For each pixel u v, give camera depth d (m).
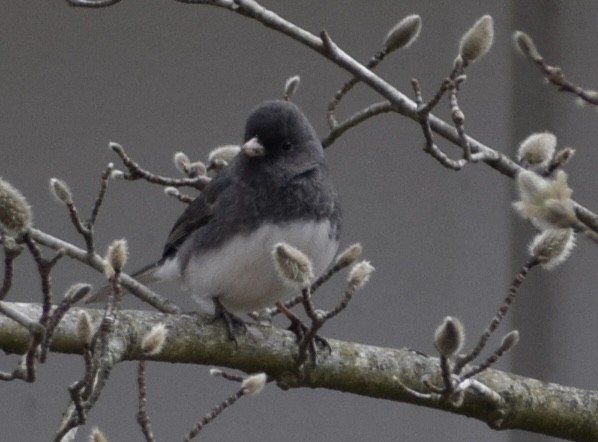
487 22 6.61
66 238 10.95
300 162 7.86
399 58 11.05
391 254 11.08
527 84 11.12
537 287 11.14
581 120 11.10
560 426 7.04
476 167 11.02
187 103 11.06
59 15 11.03
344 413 11.18
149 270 8.49
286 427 11.16
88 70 11.05
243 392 5.77
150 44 11.09
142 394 5.97
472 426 10.98
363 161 11.15
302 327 7.29
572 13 11.19
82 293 5.38
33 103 10.98
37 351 5.39
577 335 11.12
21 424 10.85
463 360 5.96
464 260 10.99
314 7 11.12
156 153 11.01
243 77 11.09
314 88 11.11
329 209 7.88
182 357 6.67
